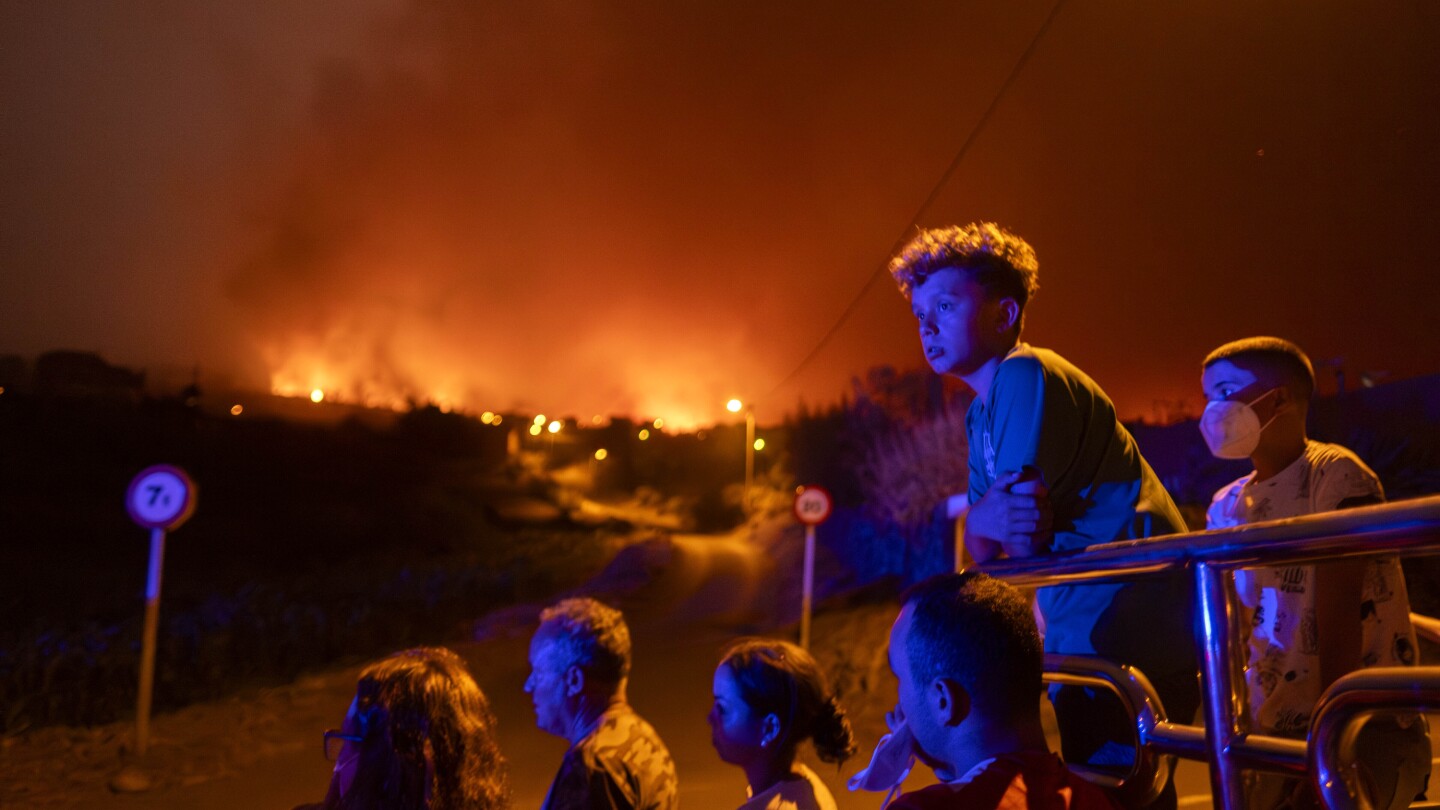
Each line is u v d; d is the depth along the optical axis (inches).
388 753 92.9
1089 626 80.1
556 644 117.8
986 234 84.9
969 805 56.5
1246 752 51.2
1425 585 348.2
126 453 1574.8
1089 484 80.0
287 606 596.4
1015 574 70.6
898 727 75.4
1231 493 97.3
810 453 1061.1
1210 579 52.7
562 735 120.3
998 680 60.2
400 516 1469.0
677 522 1991.9
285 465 1761.8
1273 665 87.0
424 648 100.3
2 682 376.5
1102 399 81.1
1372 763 69.1
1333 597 75.9
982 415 87.0
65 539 1072.2
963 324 84.3
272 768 314.8
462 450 2440.9
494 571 936.3
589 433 3275.1
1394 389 499.2
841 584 716.0
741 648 111.6
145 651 330.0
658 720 374.3
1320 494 86.5
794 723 107.7
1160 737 66.4
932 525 647.8
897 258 89.7
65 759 320.2
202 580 881.5
